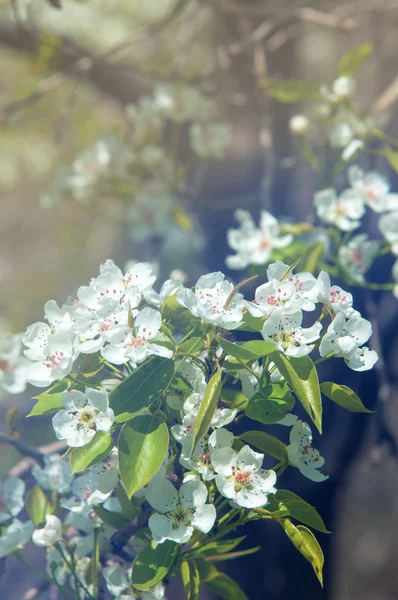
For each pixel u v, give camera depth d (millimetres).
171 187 1051
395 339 972
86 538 640
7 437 701
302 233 819
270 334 557
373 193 818
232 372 596
